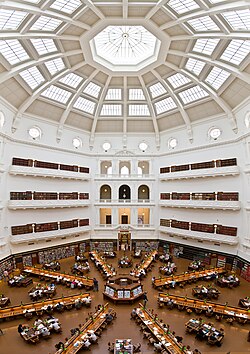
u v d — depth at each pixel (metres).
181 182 30.48
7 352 13.03
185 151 30.20
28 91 24.52
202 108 27.83
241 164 24.61
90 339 13.71
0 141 23.33
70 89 27.22
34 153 27.27
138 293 19.22
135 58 26.27
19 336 14.40
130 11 18.77
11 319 16.03
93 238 32.38
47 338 14.20
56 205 28.31
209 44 20.97
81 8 17.91
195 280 22.47
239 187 24.81
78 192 31.48
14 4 15.34
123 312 17.25
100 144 33.25
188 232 28.69
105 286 19.77
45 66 23.38
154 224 32.72
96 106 30.67
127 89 29.16
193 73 24.88
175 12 18.38
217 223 26.59
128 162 36.84
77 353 12.99
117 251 32.16
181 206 29.61
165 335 13.64
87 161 32.62
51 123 29.05
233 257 25.06
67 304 17.39
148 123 32.53
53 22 18.95
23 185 26.14
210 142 27.70
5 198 24.25
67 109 28.77
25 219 26.14
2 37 17.41
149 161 33.31
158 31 20.53
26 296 19.48
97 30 20.66
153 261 28.25
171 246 31.05
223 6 16.02
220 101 25.06
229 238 25.05
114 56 26.17
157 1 17.58
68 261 28.34
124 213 35.66
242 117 24.31
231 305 18.05
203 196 27.98
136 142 33.25
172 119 31.00
